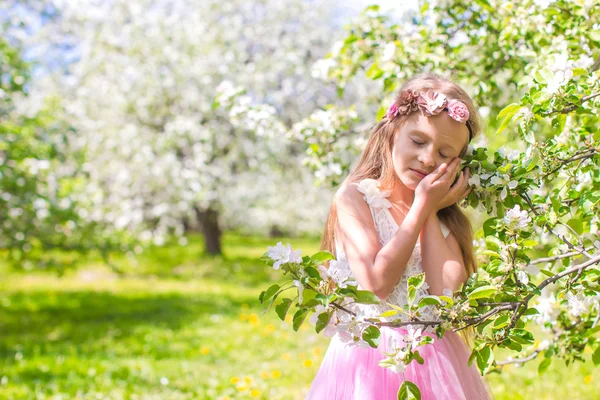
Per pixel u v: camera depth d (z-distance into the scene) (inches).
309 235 799.7
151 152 521.0
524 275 64.9
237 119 136.9
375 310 73.5
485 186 74.1
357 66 133.0
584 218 79.2
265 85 536.1
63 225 335.9
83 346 250.1
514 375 177.3
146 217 563.2
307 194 601.6
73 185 357.1
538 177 72.4
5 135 295.6
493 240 69.8
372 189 75.3
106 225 396.5
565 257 73.0
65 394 172.2
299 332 273.9
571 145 87.7
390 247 69.1
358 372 73.5
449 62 118.9
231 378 191.3
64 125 361.1
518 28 105.7
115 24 558.3
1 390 176.1
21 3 433.4
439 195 70.9
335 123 133.0
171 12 576.7
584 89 73.7
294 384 180.1
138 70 528.7
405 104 73.4
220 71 517.7
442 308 62.7
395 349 63.1
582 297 71.2
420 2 121.2
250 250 752.3
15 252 330.3
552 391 159.3
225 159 561.3
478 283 65.4
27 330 293.3
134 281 503.8
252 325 290.5
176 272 553.9
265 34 547.2
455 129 71.8
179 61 526.3
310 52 550.9
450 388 71.6
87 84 548.1
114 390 178.1
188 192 523.2
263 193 576.4
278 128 134.1
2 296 416.8
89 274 539.5
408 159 72.8
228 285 480.4
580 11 96.7
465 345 80.7
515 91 125.4
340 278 61.0
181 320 312.5
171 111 556.1
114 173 513.7
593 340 92.4
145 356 230.1
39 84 541.0
